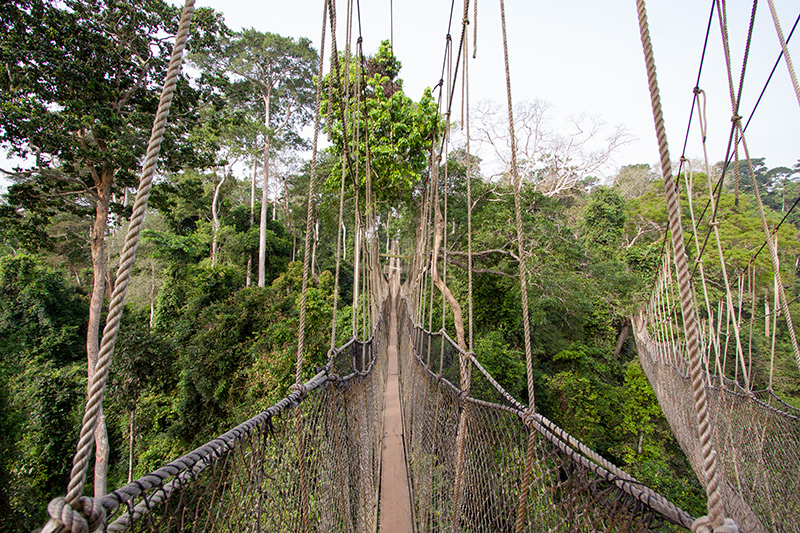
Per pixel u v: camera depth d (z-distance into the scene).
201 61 18.58
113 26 8.57
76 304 15.89
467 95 2.44
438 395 3.21
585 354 11.46
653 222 15.30
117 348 9.62
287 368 9.05
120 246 18.81
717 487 0.68
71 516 0.58
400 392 7.60
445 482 3.05
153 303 15.73
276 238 21.25
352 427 2.82
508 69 1.50
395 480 4.33
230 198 24.61
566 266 10.10
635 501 0.92
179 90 9.89
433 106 8.24
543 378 10.15
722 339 10.16
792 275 11.92
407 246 20.38
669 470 8.14
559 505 1.25
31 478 9.39
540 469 1.39
